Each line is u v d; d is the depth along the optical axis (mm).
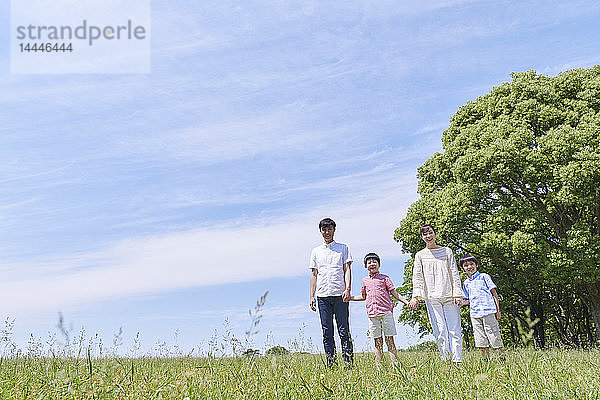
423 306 19891
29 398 2646
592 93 16109
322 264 6277
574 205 16188
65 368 3123
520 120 16641
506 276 19469
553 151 15086
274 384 3125
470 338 18625
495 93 18266
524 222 15688
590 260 14805
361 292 6332
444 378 3457
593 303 16906
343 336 6004
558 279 15375
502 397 2961
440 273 6488
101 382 2838
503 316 21469
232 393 2861
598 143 14523
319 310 6211
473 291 7352
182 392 2748
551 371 3666
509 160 15734
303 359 5008
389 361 4738
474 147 17234
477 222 17156
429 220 18797
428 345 6059
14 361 4348
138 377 3369
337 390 3152
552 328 23766
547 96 16922
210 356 3559
